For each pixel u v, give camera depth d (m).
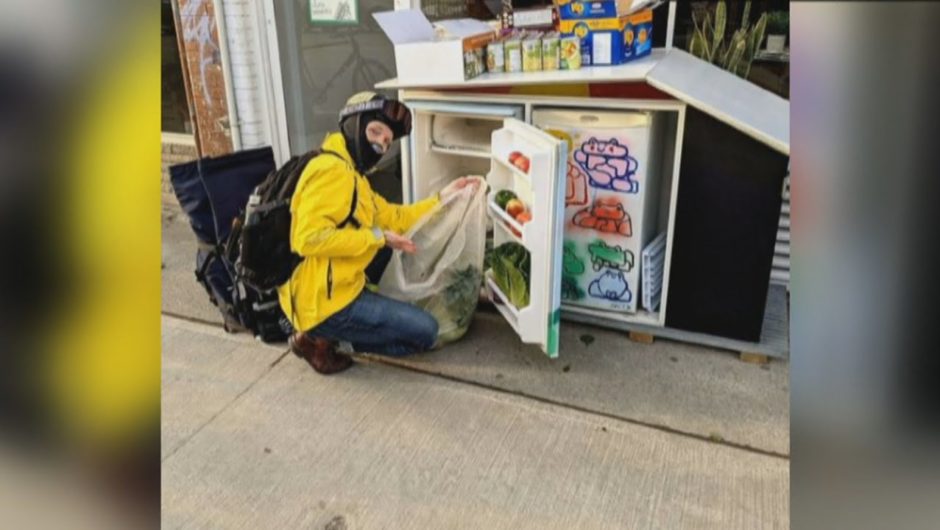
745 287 2.58
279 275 2.38
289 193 2.27
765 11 3.11
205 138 3.70
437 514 1.94
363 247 2.34
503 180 2.72
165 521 1.93
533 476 2.08
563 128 2.67
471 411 2.40
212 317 3.13
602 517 1.91
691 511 1.92
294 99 3.60
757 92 2.75
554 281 2.40
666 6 3.27
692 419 2.32
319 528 1.91
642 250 2.74
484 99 2.77
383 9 3.88
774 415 2.33
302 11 3.51
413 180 3.05
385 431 2.31
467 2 3.71
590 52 2.73
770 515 1.89
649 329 2.81
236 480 2.09
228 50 3.40
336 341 2.62
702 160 2.48
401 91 2.93
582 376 2.59
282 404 2.47
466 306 2.80
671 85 2.41
